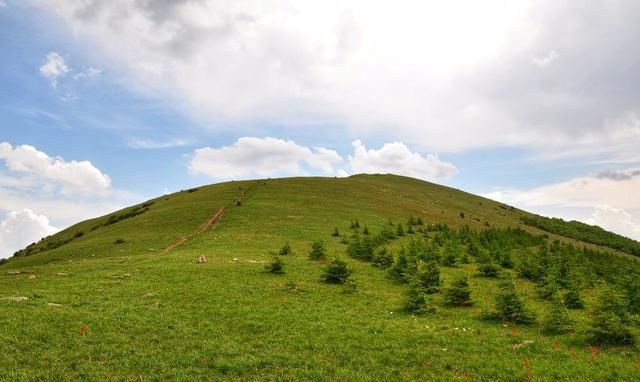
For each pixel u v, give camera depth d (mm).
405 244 68125
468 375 20406
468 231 84750
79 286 34750
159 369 19641
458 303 35500
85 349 21281
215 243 62219
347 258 54594
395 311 32344
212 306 30422
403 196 140375
